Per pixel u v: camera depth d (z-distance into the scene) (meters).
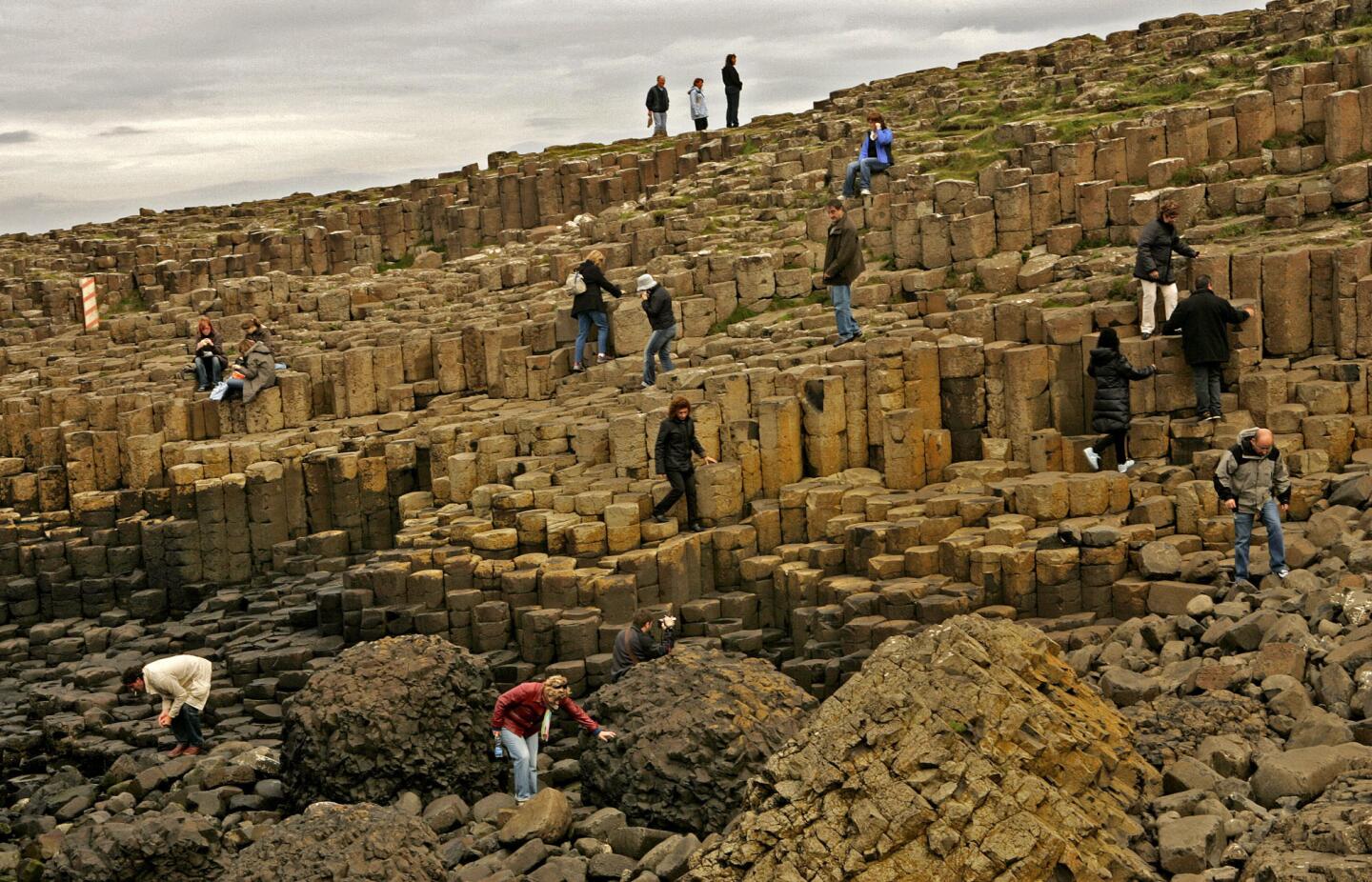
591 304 31.89
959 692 14.78
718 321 33.12
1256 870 12.75
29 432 35.28
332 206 58.28
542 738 18.95
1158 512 22.66
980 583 22.19
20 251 57.91
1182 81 37.66
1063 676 16.47
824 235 34.72
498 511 26.05
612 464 27.48
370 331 37.06
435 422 31.62
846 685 15.43
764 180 40.84
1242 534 20.17
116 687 25.98
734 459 26.34
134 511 32.28
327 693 19.84
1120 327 26.25
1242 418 24.50
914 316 30.72
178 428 33.31
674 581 24.41
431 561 25.27
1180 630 19.34
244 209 62.31
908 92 47.78
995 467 25.42
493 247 47.62
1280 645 17.06
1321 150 30.36
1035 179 31.38
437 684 19.98
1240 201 29.70
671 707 18.28
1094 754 15.20
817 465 26.69
